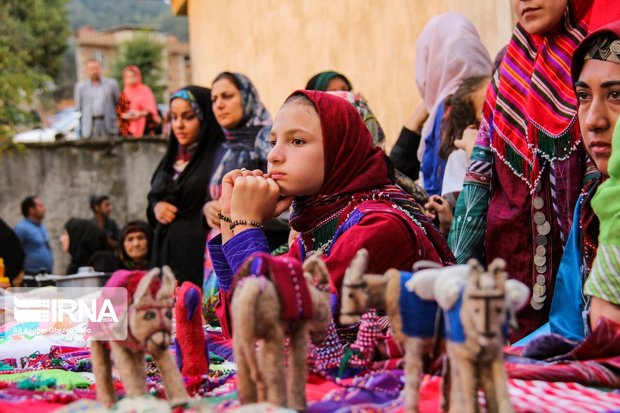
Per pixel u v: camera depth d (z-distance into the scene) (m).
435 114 5.11
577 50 3.02
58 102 35.84
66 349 3.35
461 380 1.84
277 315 1.96
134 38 30.80
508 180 3.69
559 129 3.54
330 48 9.03
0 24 24.75
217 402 2.21
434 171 5.06
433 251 3.09
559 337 2.59
